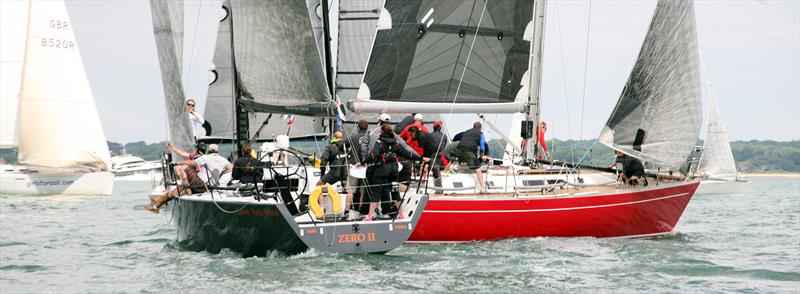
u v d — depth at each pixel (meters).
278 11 53.25
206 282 41.31
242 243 46.75
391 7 59.91
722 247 57.41
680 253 53.19
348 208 47.78
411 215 46.25
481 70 61.12
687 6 59.09
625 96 59.38
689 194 60.41
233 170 48.19
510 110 61.47
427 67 60.66
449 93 60.94
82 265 48.66
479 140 57.12
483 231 55.28
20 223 77.44
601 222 57.69
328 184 45.88
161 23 67.38
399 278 42.38
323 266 44.53
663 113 59.50
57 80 121.06
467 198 54.88
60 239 63.12
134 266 47.62
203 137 86.94
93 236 65.38
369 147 47.97
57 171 119.94
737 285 42.53
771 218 89.62
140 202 110.00
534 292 40.12
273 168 46.59
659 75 59.28
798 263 49.75
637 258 50.31
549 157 65.25
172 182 54.78
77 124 121.88
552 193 56.97
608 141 59.84
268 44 53.78
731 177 160.00
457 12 60.41
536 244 54.84
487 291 40.12
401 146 46.97
